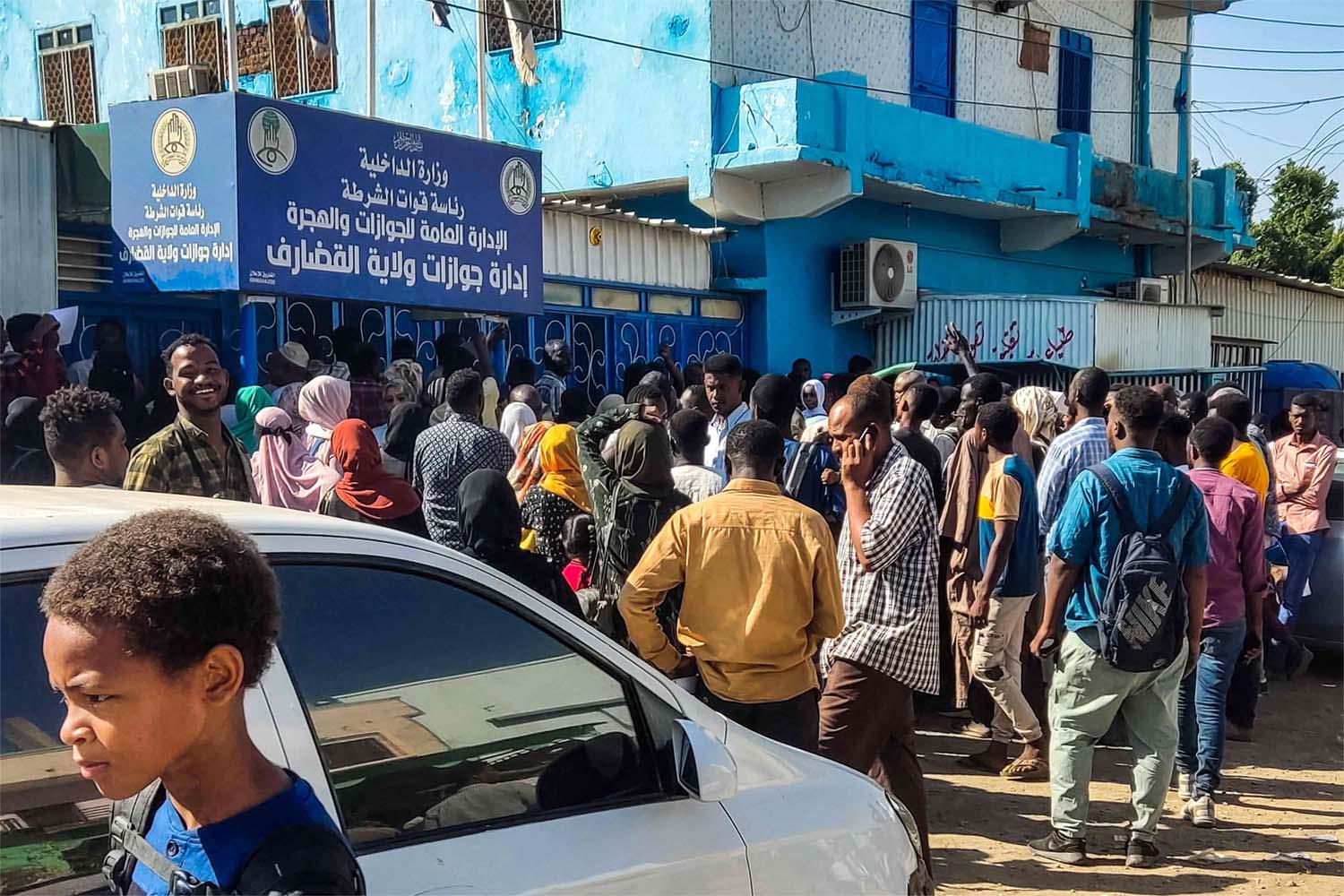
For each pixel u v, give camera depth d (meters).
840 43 14.16
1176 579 4.39
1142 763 4.67
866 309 14.03
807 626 3.82
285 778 1.46
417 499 4.83
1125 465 4.50
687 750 2.37
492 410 8.10
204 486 4.11
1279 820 5.32
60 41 16.20
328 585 2.04
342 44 14.87
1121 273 19.39
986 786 5.70
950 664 6.80
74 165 7.71
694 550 3.76
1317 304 23.00
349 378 7.50
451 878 2.00
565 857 2.16
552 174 13.77
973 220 16.27
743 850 2.43
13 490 2.30
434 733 2.12
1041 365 14.15
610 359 12.00
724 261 13.59
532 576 4.11
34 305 7.58
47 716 1.70
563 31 13.00
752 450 3.85
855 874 2.64
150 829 1.50
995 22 16.31
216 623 1.32
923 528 4.04
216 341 9.29
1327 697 7.57
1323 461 7.80
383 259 7.98
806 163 12.24
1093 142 18.23
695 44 12.66
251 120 7.07
